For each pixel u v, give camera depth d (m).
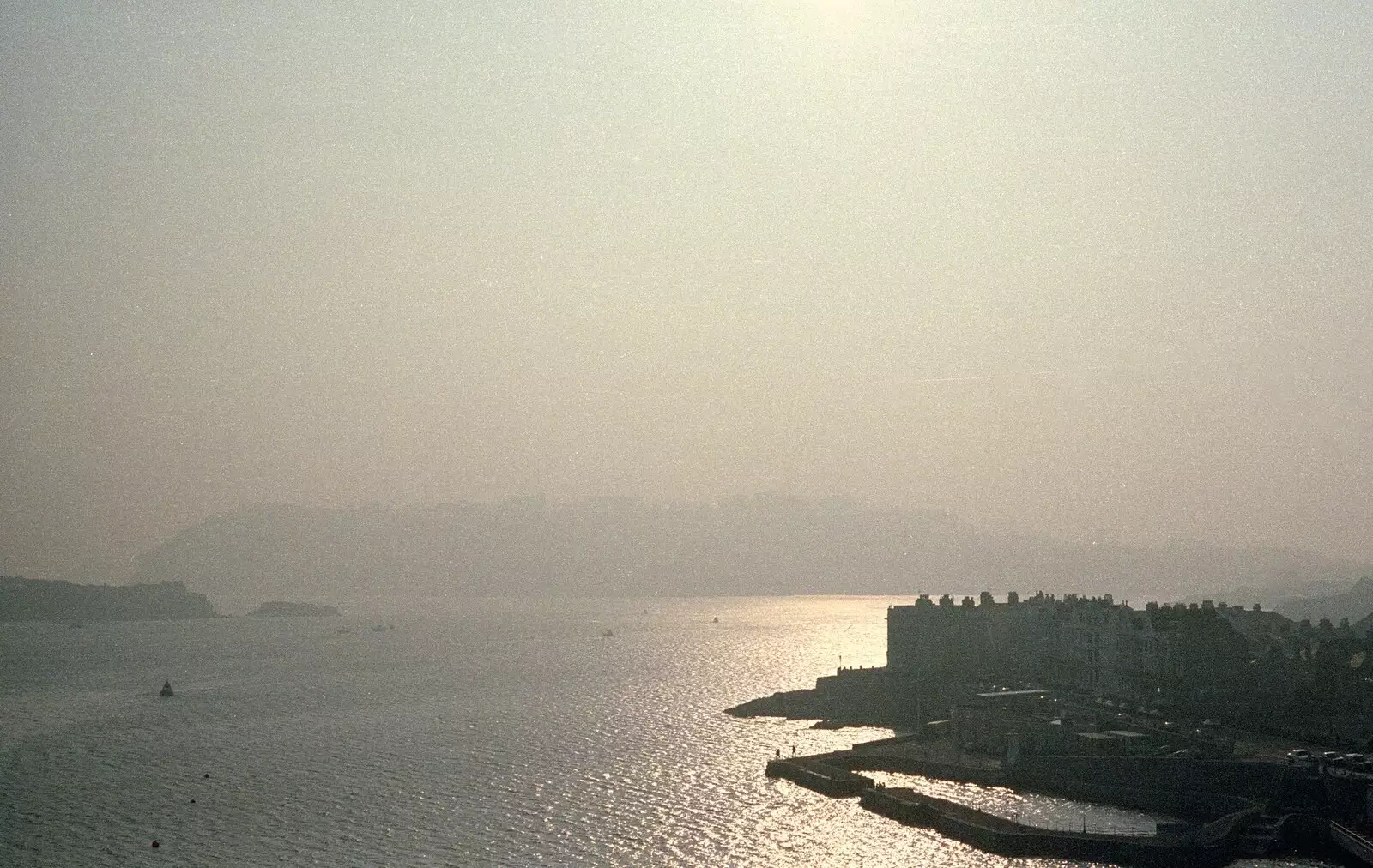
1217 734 185.12
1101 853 140.88
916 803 162.25
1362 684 192.25
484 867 139.62
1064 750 181.75
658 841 150.62
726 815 164.00
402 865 140.75
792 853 144.38
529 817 164.38
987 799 170.12
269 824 162.88
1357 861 135.12
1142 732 184.50
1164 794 162.00
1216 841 140.00
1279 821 144.62
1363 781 148.38
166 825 163.75
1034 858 142.12
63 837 158.00
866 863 140.38
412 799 177.88
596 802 173.25
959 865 139.38
